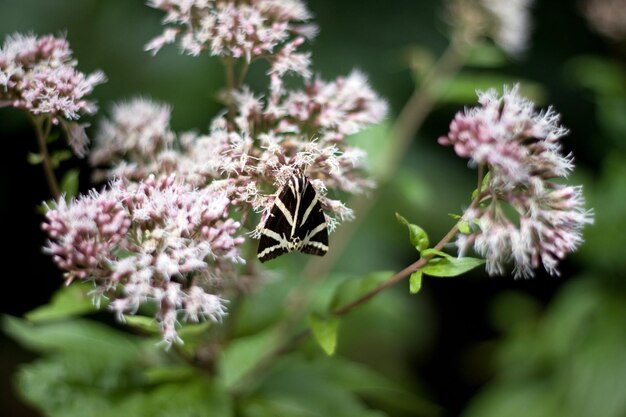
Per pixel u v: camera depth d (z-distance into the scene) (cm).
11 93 66
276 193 65
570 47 137
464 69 132
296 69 68
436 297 146
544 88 134
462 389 145
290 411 73
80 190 102
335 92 69
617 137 107
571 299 106
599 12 108
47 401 71
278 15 69
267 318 75
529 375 110
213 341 72
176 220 64
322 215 65
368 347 117
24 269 123
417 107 86
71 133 67
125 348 74
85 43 108
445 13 115
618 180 103
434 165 119
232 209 67
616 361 100
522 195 64
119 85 108
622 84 106
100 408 71
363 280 69
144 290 63
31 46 67
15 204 118
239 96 68
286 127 67
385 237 109
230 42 67
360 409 74
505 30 86
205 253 64
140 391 72
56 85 66
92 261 64
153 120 71
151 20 111
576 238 64
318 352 75
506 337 129
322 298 76
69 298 71
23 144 113
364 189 69
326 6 120
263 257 64
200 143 68
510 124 64
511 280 144
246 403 73
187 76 107
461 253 64
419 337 122
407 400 77
